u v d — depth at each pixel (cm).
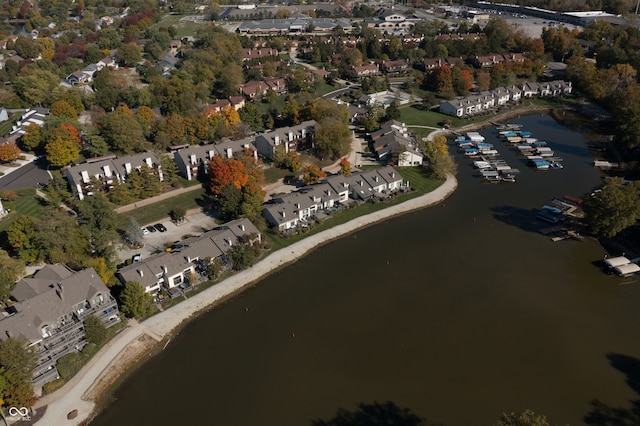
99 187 14012
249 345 9588
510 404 8312
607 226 12275
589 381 8800
